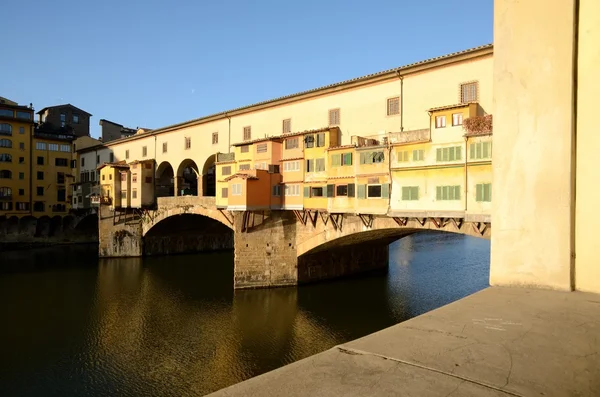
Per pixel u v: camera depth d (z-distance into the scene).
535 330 3.36
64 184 69.81
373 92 27.89
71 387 18.69
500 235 5.12
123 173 52.03
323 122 31.02
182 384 18.92
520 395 2.30
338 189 28.16
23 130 66.31
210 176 54.12
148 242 52.88
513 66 5.07
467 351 2.93
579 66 4.66
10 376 19.77
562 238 4.66
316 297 31.17
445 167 22.41
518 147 5.01
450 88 23.89
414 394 2.30
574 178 4.65
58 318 28.27
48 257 53.09
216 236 57.97
